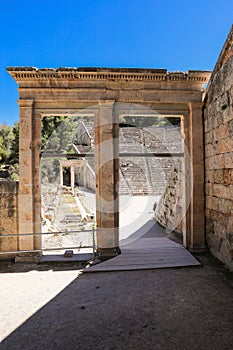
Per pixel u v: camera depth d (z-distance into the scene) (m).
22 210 6.91
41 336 3.69
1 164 26.42
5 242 6.96
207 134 7.27
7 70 6.78
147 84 7.27
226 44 6.05
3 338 3.66
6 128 39.38
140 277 5.79
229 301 4.58
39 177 7.07
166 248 7.53
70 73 6.90
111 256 6.94
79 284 5.49
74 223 11.38
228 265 6.16
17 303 4.67
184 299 4.68
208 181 7.23
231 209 6.03
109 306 4.50
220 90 6.45
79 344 3.49
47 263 6.74
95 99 7.09
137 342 3.50
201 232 7.36
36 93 7.00
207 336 3.59
